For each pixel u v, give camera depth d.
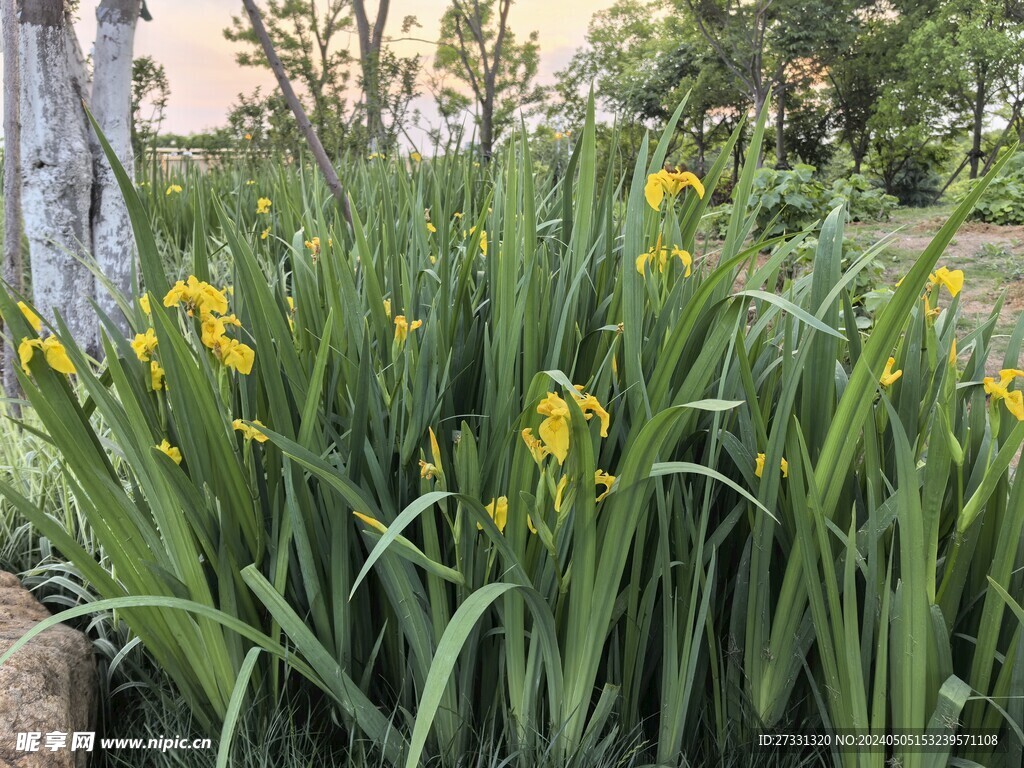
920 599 1.18
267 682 1.61
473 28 16.30
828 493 1.35
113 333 1.54
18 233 3.81
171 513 1.39
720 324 1.28
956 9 31.42
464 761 1.53
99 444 1.48
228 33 17.78
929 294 1.50
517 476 1.30
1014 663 1.30
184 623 1.46
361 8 18.20
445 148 4.22
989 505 1.42
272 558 1.52
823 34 30.36
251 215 5.78
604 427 1.18
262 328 1.48
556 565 1.30
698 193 1.75
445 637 1.09
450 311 1.84
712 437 1.35
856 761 1.35
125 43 4.12
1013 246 8.22
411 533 1.57
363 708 1.43
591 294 1.89
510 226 1.51
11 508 2.62
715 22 31.27
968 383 1.52
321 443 1.59
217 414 1.38
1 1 3.74
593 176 1.63
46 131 3.82
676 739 1.46
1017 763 1.36
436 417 1.58
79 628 2.14
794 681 1.49
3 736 1.46
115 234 4.16
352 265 2.38
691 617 1.38
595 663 1.40
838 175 41.09
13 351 1.37
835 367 1.49
